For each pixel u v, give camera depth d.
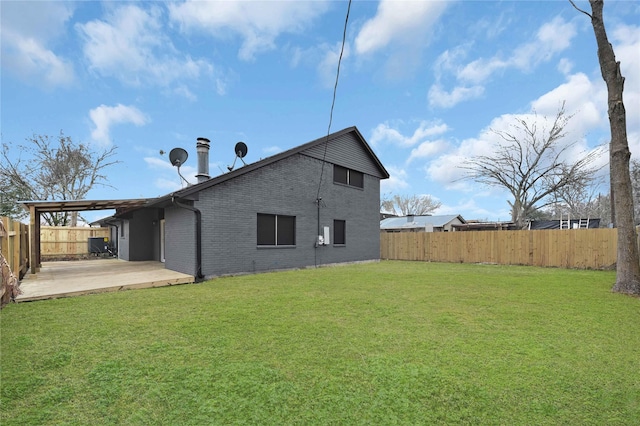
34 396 2.35
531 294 6.07
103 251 16.19
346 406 2.21
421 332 3.76
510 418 2.08
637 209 20.72
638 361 2.94
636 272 6.17
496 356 3.05
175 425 2.00
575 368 2.79
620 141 6.41
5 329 3.88
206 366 2.82
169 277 7.73
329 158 12.34
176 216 9.16
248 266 9.32
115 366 2.83
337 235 12.77
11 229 6.45
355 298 5.65
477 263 13.69
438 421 2.05
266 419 2.06
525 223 19.78
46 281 7.28
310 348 3.25
